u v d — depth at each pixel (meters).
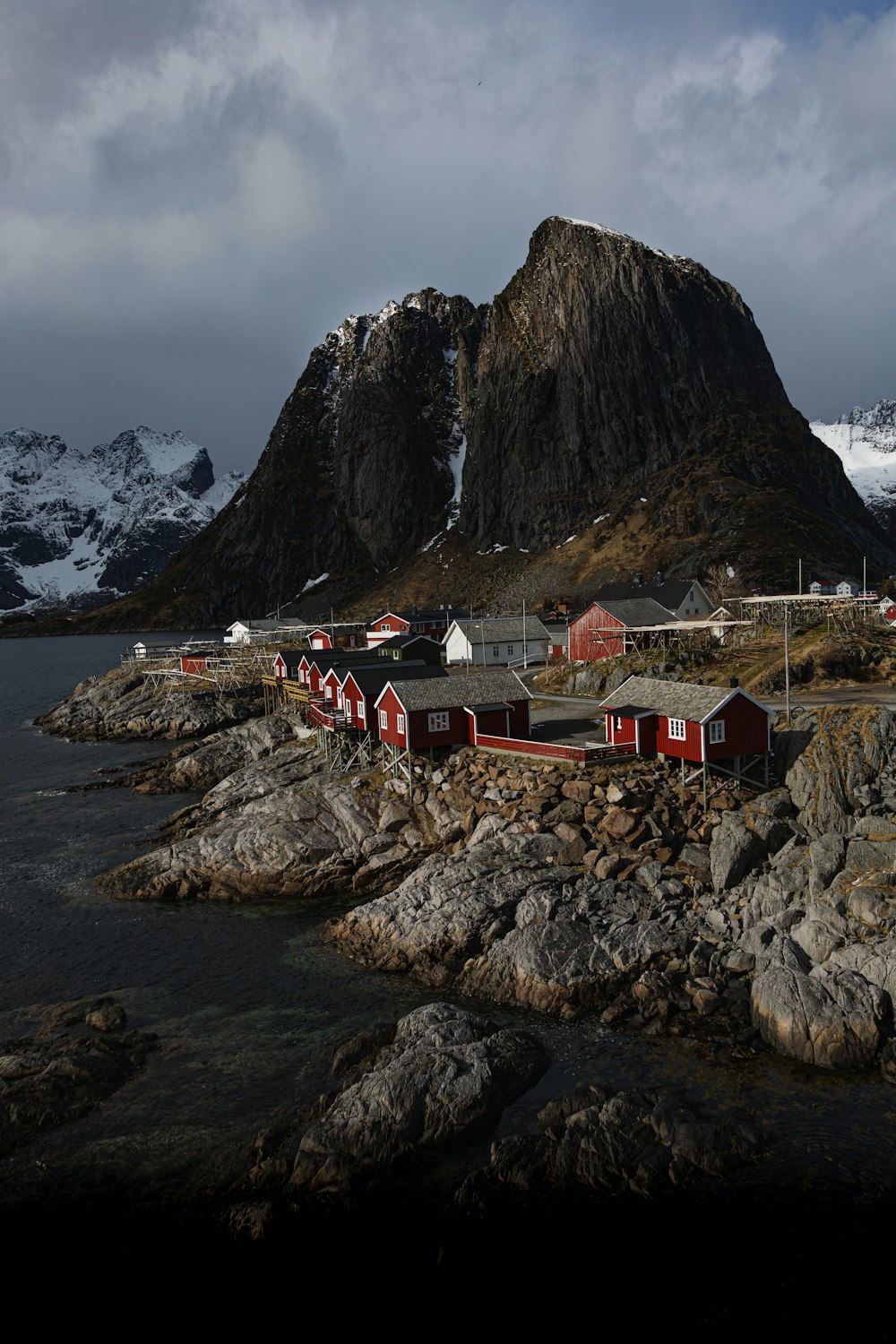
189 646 135.00
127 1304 20.05
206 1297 20.14
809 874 33.97
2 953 37.91
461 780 48.31
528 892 36.12
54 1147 24.81
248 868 44.53
